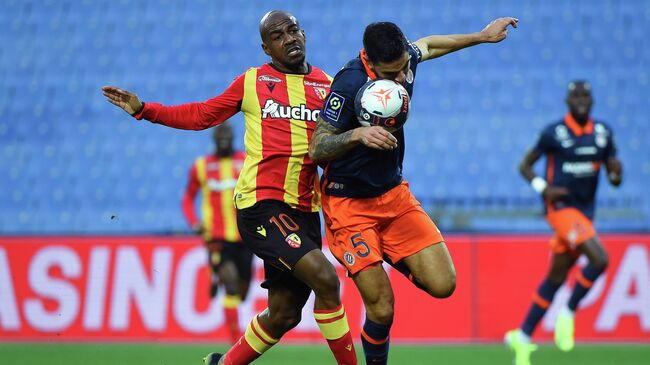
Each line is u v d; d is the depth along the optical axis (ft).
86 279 126.72
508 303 122.93
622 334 121.49
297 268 63.36
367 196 64.49
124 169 178.29
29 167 181.37
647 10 197.47
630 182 169.89
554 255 104.12
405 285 123.65
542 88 187.11
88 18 204.03
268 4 204.54
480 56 192.54
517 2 199.41
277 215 64.85
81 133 186.09
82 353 110.63
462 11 198.49
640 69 189.67
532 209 159.22
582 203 105.60
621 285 121.90
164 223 168.04
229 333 112.78
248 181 65.82
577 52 192.34
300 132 65.57
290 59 65.77
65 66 196.95
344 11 200.34
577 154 104.53
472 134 179.01
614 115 182.91
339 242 65.21
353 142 58.03
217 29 200.44
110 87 63.41
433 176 171.63
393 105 59.06
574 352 111.14
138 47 198.90
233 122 180.65
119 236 127.13
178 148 181.06
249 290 120.57
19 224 170.71
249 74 66.39
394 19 197.98
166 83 192.95
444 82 188.24
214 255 113.19
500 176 171.12
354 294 122.21
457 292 123.34
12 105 191.62
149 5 205.46
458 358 105.60
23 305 127.13
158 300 125.29
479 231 157.17
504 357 106.83
